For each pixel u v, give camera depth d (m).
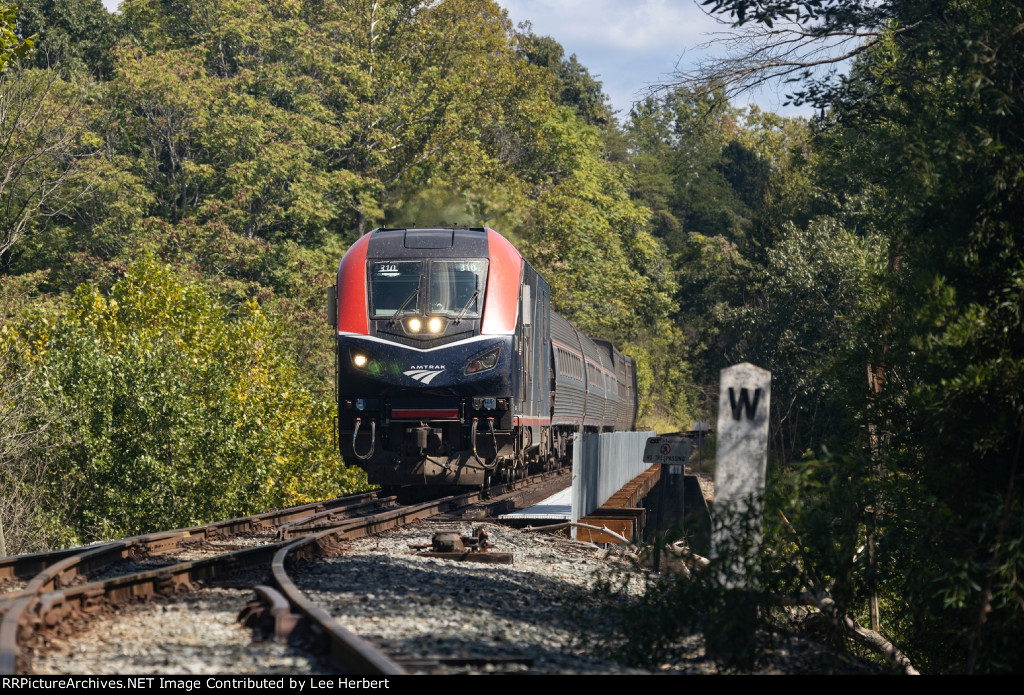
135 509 79.12
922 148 44.81
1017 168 40.25
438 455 65.50
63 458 82.12
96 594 30.22
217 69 181.50
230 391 90.81
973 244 41.03
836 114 57.78
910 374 45.75
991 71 42.09
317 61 173.75
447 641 26.92
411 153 190.62
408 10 199.00
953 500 41.09
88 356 82.31
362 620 29.05
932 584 37.72
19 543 76.50
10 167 101.62
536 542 55.34
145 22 176.00
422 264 65.62
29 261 146.38
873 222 59.06
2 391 79.25
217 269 146.38
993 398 39.78
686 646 32.84
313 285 148.12
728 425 30.00
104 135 154.25
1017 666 32.97
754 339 188.62
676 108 57.41
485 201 181.50
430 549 46.69
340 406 65.12
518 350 67.25
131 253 140.38
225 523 53.53
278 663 23.58
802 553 34.31
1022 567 34.62
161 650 24.78
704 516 31.81
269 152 151.62
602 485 74.12
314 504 66.88
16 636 22.94
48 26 182.62
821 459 37.62
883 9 51.50
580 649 29.88
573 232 195.38
